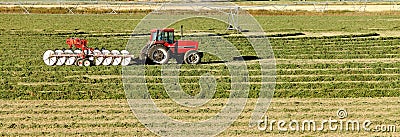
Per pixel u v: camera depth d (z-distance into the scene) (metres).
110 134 23.14
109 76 33.94
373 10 77.06
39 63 37.59
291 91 29.81
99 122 24.72
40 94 29.30
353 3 84.56
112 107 27.12
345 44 47.16
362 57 40.50
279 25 62.25
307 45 46.62
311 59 39.97
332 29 58.12
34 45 45.69
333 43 47.66
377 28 58.97
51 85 31.41
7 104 27.66
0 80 32.88
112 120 25.02
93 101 28.19
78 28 58.66
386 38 50.12
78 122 24.70
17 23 62.09
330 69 35.94
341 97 28.97
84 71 35.03
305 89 30.56
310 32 55.75
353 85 31.34
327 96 29.02
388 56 40.69
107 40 48.91
